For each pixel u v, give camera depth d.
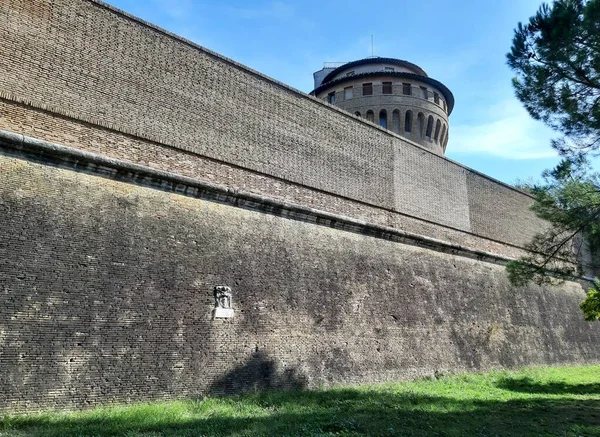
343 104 33.41
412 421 10.80
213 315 13.40
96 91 13.16
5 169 11.20
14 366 10.07
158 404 11.39
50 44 12.63
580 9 12.22
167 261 13.05
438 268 21.58
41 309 10.71
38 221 11.29
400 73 33.09
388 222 20.27
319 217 17.41
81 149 12.45
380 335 17.52
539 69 13.10
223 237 14.47
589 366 26.98
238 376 13.33
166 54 14.88
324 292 16.41
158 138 13.99
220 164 15.20
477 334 21.70
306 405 12.21
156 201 13.48
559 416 12.48
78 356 10.91
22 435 8.39
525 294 25.98
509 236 27.17
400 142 22.09
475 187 25.91
